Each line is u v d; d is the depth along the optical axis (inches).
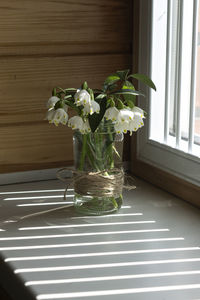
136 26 67.9
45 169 69.7
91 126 52.8
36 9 64.8
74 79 68.5
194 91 59.1
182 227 55.2
